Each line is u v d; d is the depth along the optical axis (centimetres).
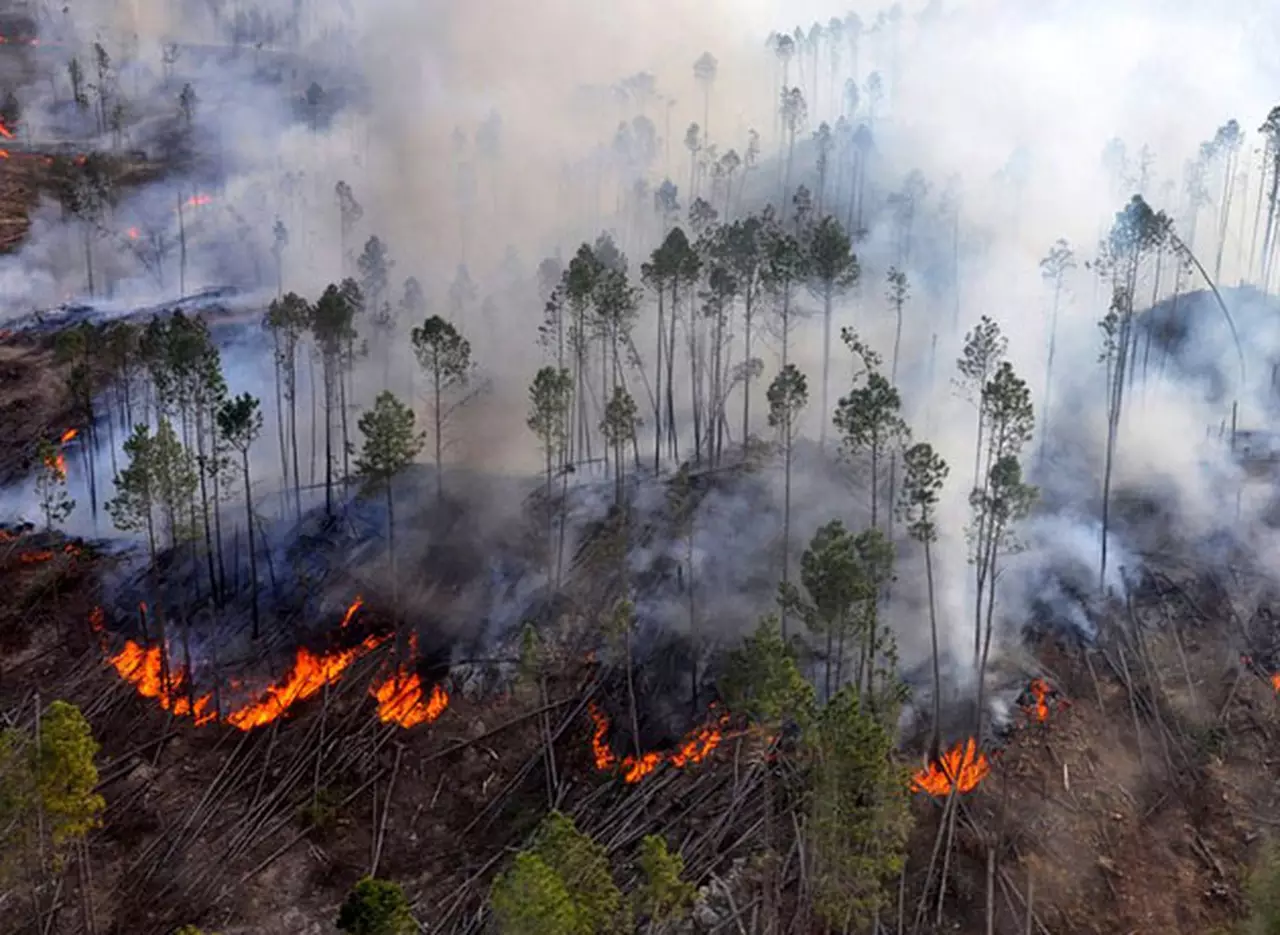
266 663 6712
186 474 6391
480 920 5031
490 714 6306
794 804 5197
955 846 5138
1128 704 5906
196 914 5134
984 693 5969
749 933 4769
